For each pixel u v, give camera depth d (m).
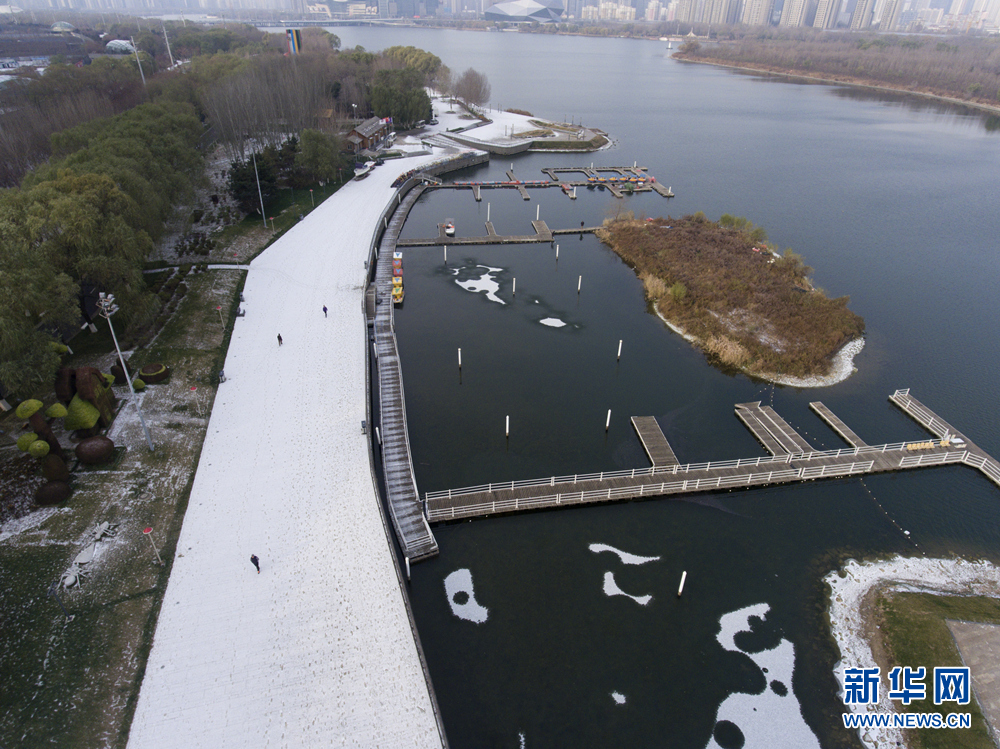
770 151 173.00
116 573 41.81
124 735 32.81
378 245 102.31
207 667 36.28
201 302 76.75
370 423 57.22
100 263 59.75
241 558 43.44
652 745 35.41
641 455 57.88
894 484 55.41
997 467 55.84
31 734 32.53
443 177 146.62
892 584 45.50
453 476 54.34
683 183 142.00
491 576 45.38
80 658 36.41
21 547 42.88
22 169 106.75
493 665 39.22
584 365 71.94
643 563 46.88
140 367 63.03
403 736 33.38
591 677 38.78
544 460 56.69
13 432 52.59
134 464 51.03
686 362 73.31
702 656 40.28
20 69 192.50
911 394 68.56
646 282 90.88
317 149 118.38
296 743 32.75
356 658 37.25
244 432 56.00
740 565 47.00
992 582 45.91
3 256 50.84
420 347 74.56
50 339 53.94
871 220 118.88
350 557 43.94
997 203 130.00
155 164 84.81
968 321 83.38
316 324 74.38
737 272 90.00
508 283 91.56
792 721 36.78
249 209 103.69
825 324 77.75
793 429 61.62
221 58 188.50
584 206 126.94
